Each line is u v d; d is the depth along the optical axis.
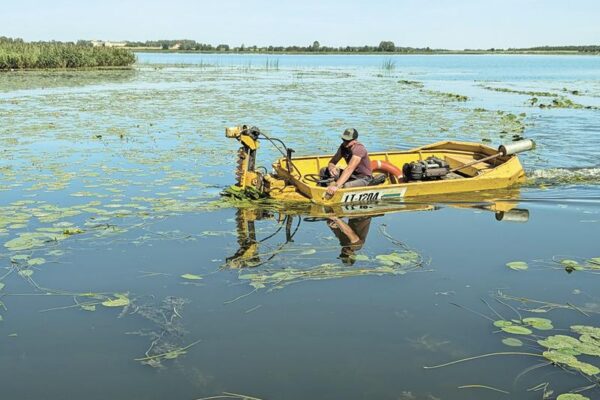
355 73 56.56
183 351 4.32
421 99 25.97
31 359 4.20
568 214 8.15
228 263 6.14
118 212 7.90
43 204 8.26
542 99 26.05
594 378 3.99
